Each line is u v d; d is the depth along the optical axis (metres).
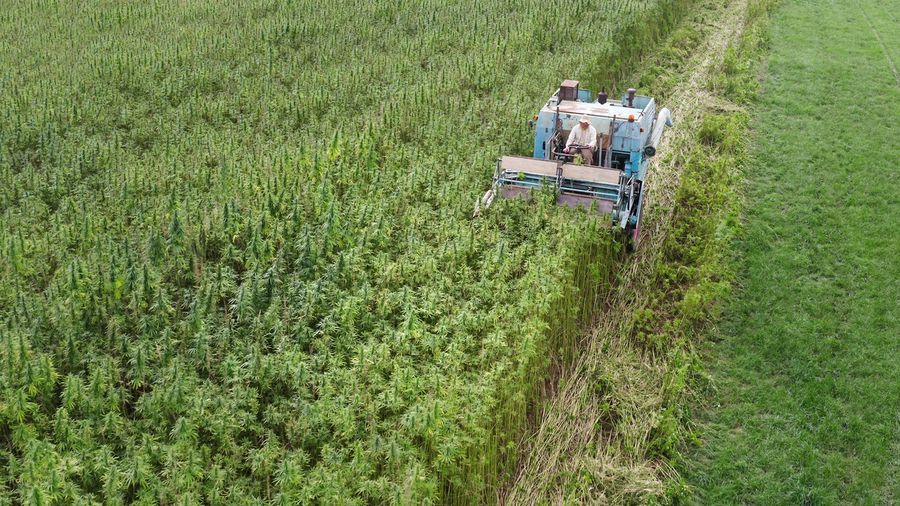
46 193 15.77
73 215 14.48
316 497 9.09
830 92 25.34
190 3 31.72
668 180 19.16
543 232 14.14
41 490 8.45
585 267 14.11
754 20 32.28
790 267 15.84
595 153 16.70
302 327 11.31
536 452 10.92
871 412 12.13
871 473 11.08
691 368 12.84
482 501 10.10
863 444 11.56
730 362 13.28
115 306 11.77
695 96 24.55
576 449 11.11
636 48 27.47
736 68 26.55
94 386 9.98
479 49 25.69
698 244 16.17
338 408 9.96
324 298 11.98
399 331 11.45
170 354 10.97
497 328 11.65
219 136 18.41
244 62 24.34
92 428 9.79
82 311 11.87
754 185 19.20
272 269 12.34
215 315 11.77
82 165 16.72
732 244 16.53
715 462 11.29
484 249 14.02
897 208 18.05
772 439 11.66
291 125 19.44
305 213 14.86
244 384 10.63
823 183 19.23
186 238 13.64
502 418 10.79
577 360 12.91
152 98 21.16
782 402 12.35
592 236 14.13
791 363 13.20
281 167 16.38
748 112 23.70
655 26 29.78
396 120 19.11
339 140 17.30
